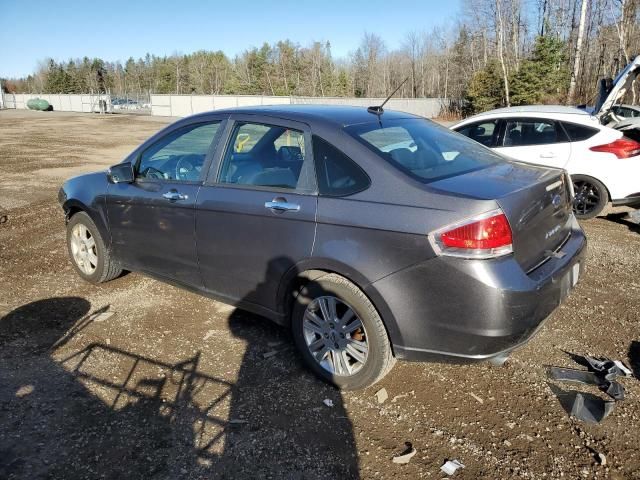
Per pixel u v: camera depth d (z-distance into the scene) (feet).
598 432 9.39
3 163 44.93
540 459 8.77
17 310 14.20
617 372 11.11
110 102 173.68
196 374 11.17
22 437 9.14
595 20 134.82
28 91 346.13
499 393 10.56
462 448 9.02
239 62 304.71
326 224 10.03
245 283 11.74
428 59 261.03
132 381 10.89
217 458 8.72
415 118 13.09
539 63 138.00
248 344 12.44
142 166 14.19
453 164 10.82
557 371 11.28
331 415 9.87
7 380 10.85
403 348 9.67
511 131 25.02
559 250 10.51
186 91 329.31
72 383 10.78
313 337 10.93
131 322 13.55
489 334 8.84
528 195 9.44
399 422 9.69
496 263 8.77
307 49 281.74
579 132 23.62
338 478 8.35
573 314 14.07
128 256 14.55
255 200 11.13
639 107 48.47
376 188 9.72
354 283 9.96
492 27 170.71
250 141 11.78
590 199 23.80
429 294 9.10
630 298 15.12
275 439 9.20
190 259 12.73
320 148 10.62
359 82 273.33
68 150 57.16
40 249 19.69
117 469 8.45
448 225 8.83
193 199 12.28
